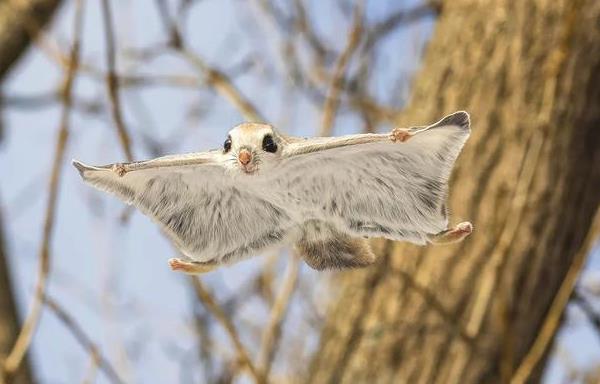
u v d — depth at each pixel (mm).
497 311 4707
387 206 3789
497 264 4656
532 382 4906
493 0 4910
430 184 3775
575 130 4719
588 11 4676
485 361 4699
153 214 3801
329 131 5328
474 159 4781
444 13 5219
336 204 3793
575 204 4777
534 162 4695
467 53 4926
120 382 4809
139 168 3775
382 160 3771
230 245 3812
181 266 3814
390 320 4875
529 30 4785
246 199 3799
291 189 3791
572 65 4684
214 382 5645
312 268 3816
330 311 5238
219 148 3803
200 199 3801
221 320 4598
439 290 4777
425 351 4785
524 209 4688
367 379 4863
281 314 5309
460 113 3742
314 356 5188
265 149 3781
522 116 4734
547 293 4777
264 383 4566
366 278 5008
